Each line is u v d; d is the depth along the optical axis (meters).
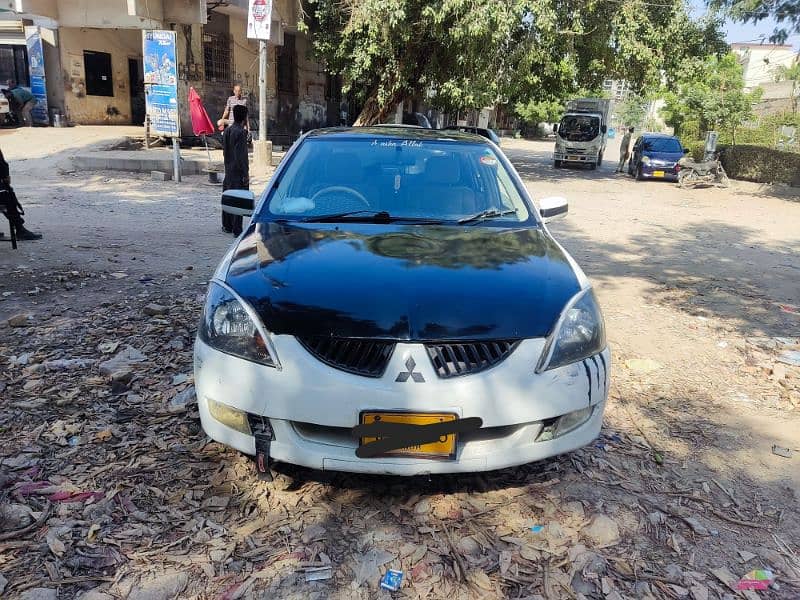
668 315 6.02
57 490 2.86
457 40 14.84
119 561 2.45
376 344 2.57
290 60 23.80
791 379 4.48
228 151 8.30
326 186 3.97
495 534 2.70
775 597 2.41
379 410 2.51
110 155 14.89
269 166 15.49
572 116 24.42
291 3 21.11
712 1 13.88
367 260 3.06
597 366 2.82
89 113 20.05
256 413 2.63
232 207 3.90
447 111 18.33
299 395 2.55
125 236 8.22
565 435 2.78
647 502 2.96
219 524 2.69
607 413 3.86
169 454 3.19
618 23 17.11
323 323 2.61
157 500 2.82
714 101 28.44
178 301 5.55
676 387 4.32
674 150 21.23
